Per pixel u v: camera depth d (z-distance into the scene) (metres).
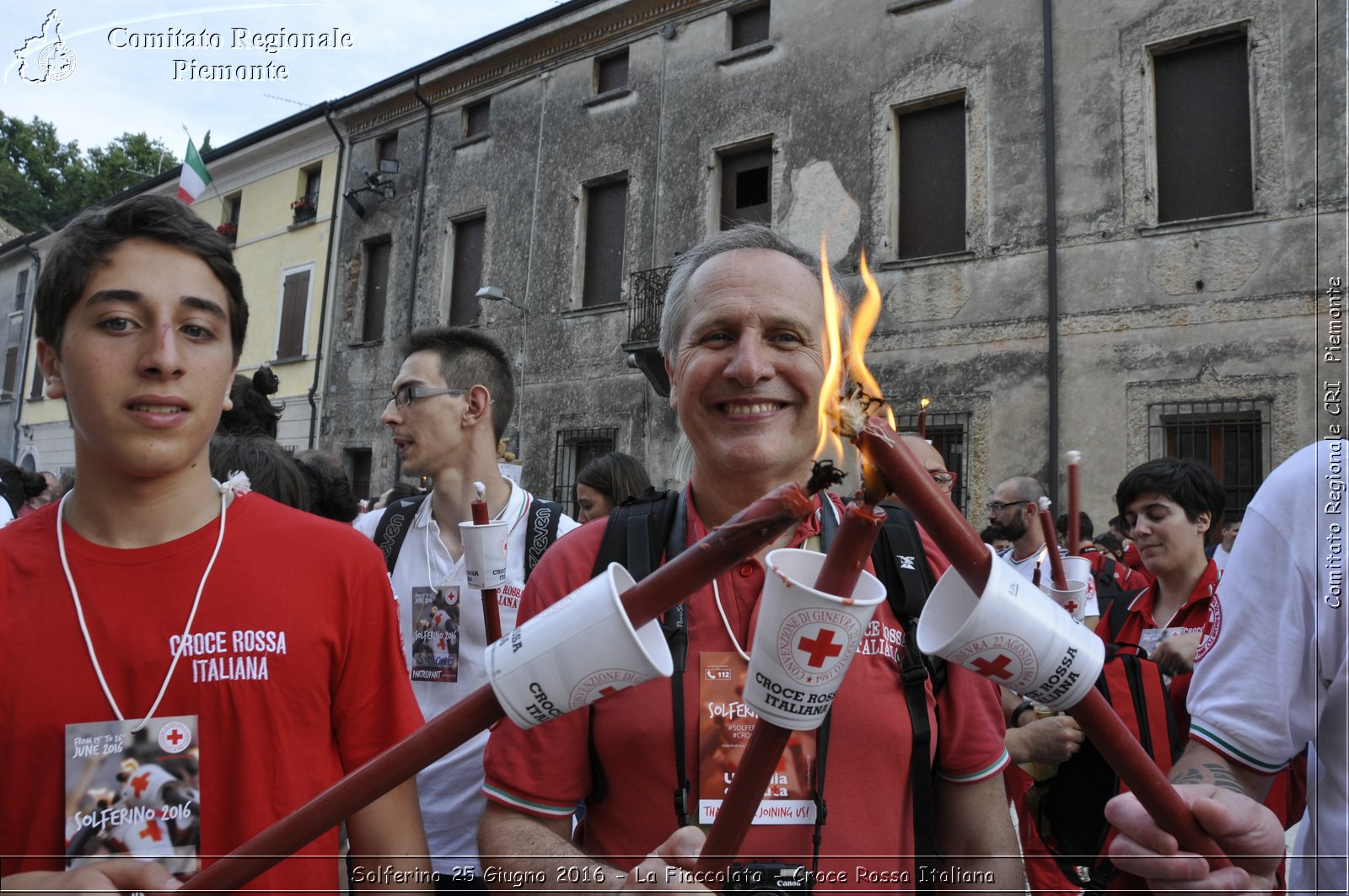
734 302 1.36
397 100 14.98
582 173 12.55
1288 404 7.62
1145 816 0.93
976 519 8.95
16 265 22.33
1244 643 1.26
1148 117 8.57
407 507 2.73
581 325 12.27
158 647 1.20
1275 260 7.85
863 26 10.33
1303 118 7.86
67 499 1.31
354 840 1.34
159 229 1.21
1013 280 9.09
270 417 2.50
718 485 1.38
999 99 9.36
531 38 13.05
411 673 2.47
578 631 0.76
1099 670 0.81
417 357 2.70
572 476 12.19
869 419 0.74
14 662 1.16
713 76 11.44
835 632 0.73
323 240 15.78
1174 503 2.83
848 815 1.20
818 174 10.40
